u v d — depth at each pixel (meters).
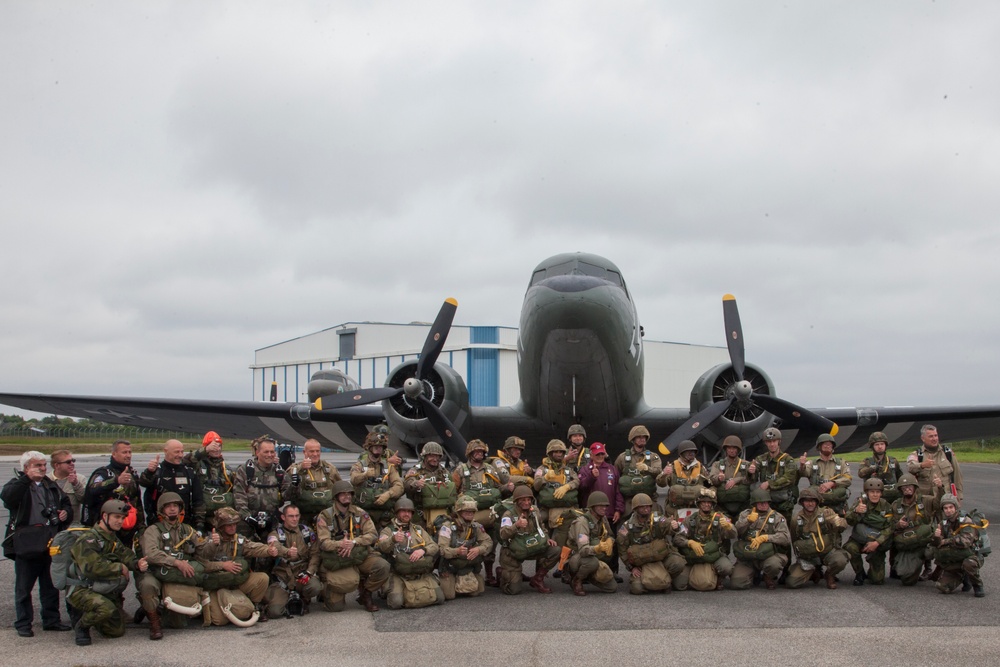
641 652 5.80
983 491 18.83
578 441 9.33
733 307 12.96
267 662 5.69
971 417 14.17
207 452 7.56
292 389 60.12
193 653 5.96
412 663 5.61
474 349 49.28
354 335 56.50
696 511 8.23
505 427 14.26
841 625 6.56
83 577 6.25
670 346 53.09
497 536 8.40
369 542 7.32
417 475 8.44
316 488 7.97
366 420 15.05
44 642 6.37
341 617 7.12
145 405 14.48
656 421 13.88
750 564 8.16
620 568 9.57
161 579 6.58
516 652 5.86
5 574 9.30
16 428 60.03
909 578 8.18
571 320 11.63
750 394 11.92
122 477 7.01
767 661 5.55
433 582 7.59
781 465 8.62
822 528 7.97
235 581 6.83
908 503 8.11
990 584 8.21
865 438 15.62
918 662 5.49
